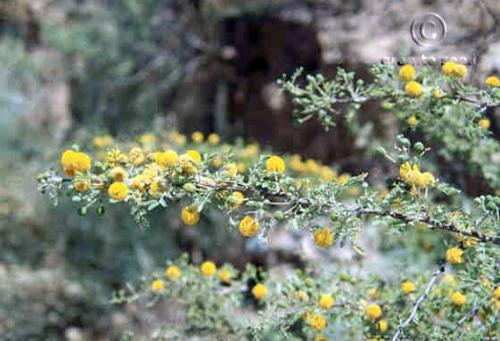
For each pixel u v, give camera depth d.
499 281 1.73
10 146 5.01
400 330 1.74
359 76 3.61
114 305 4.03
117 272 4.24
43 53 5.64
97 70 4.93
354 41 3.72
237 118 4.42
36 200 4.55
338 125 3.65
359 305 2.07
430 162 2.68
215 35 4.52
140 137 3.66
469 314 1.81
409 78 2.03
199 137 3.30
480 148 2.45
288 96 4.05
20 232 4.51
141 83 4.87
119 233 4.32
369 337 1.99
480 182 2.73
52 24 5.14
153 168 1.55
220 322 2.39
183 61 4.71
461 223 1.67
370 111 3.30
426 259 2.62
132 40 4.88
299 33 4.01
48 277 4.17
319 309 2.06
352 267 2.71
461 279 1.89
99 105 4.91
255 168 1.57
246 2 4.39
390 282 2.24
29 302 4.04
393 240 2.69
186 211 1.56
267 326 2.10
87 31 4.93
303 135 3.92
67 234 4.45
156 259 4.24
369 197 1.57
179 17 4.79
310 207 1.53
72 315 4.03
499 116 2.67
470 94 2.00
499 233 1.68
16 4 5.56
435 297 2.04
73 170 1.55
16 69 5.48
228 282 2.54
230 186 1.55
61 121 5.32
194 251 4.23
